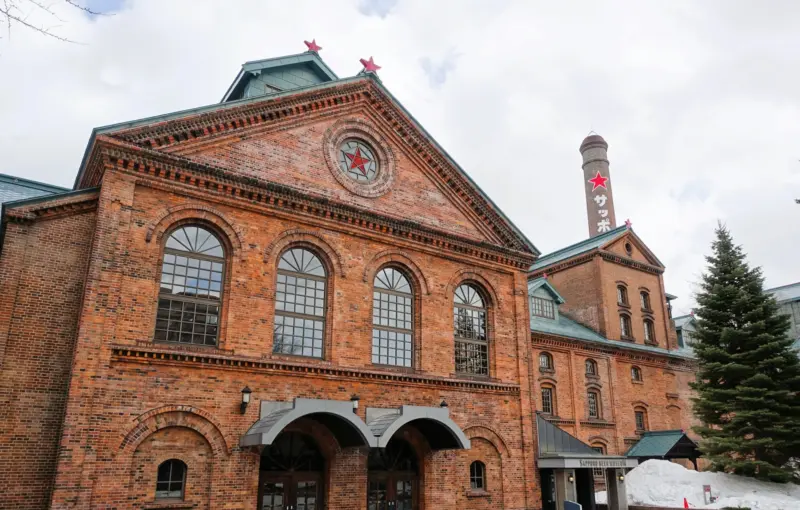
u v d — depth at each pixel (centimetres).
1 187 2034
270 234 1820
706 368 2950
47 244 1576
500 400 2205
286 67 2261
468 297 2284
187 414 1548
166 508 1467
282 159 1906
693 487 2653
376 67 2236
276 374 1716
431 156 2269
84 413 1403
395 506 1917
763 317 2978
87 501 1363
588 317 3644
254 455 1614
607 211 4953
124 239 1564
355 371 1853
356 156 2103
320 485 1792
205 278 1698
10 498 1391
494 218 2398
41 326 1521
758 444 2672
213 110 1778
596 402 3212
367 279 1988
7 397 1442
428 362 2059
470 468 2073
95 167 1709
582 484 2381
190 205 1695
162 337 1588
